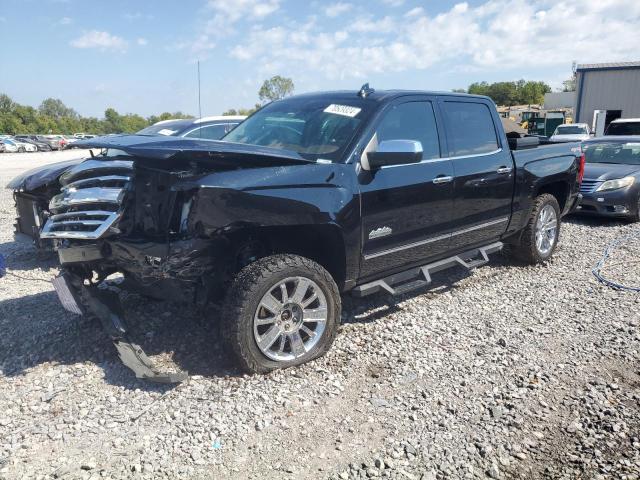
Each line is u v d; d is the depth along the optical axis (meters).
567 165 6.64
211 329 4.42
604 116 29.30
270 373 3.77
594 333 4.56
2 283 5.93
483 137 5.48
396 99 4.61
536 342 4.39
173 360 3.95
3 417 3.28
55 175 6.20
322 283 3.89
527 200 5.99
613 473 2.83
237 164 3.66
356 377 3.79
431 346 4.29
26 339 4.33
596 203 9.34
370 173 4.24
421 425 3.24
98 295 4.15
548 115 38.97
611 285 5.76
